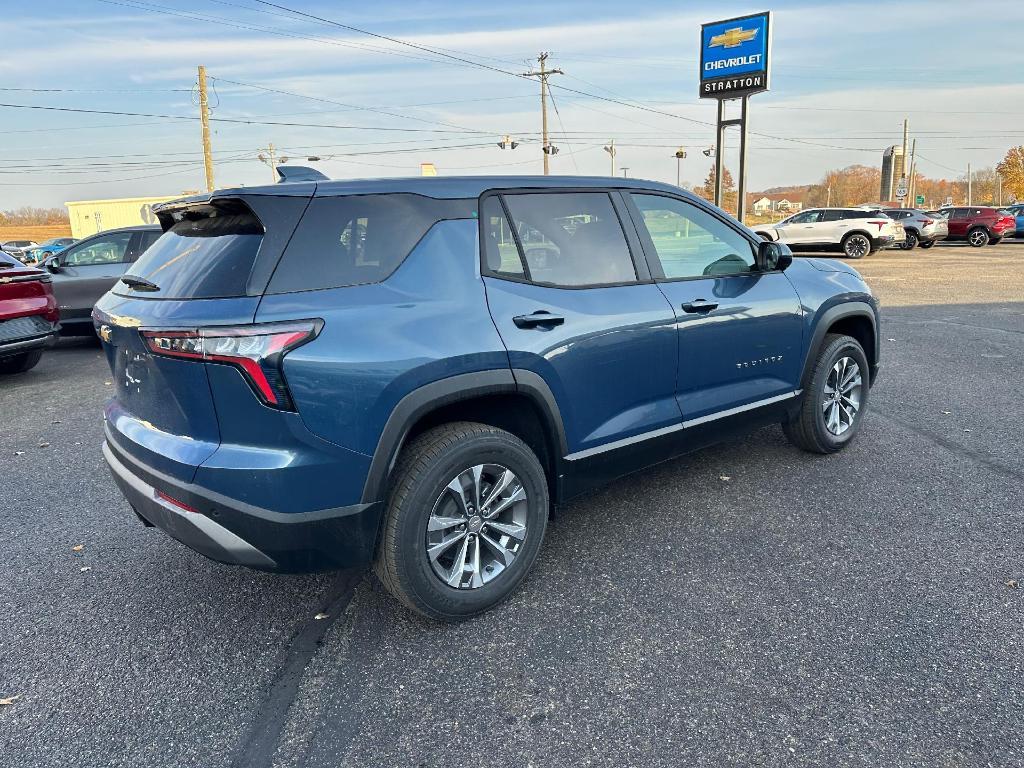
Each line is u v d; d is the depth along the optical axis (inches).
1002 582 114.1
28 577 125.6
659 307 126.1
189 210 106.0
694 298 132.7
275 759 81.4
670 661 96.8
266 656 101.5
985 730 82.0
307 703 91.0
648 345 124.0
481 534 107.6
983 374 258.8
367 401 91.2
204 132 1421.0
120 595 119.2
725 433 144.9
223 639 105.9
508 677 94.7
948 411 210.5
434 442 100.2
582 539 134.2
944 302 471.8
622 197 129.1
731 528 136.7
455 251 104.3
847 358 169.8
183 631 108.3
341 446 90.3
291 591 119.8
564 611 110.0
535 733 84.2
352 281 95.0
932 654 96.2
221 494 89.5
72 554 134.5
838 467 166.9
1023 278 619.5
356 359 90.1
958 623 103.2
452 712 88.4
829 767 77.2
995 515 138.9
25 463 187.2
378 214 99.7
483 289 105.0
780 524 137.6
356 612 112.6
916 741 80.5
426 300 99.2
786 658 96.5
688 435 135.6
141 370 98.1
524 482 110.4
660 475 165.6
